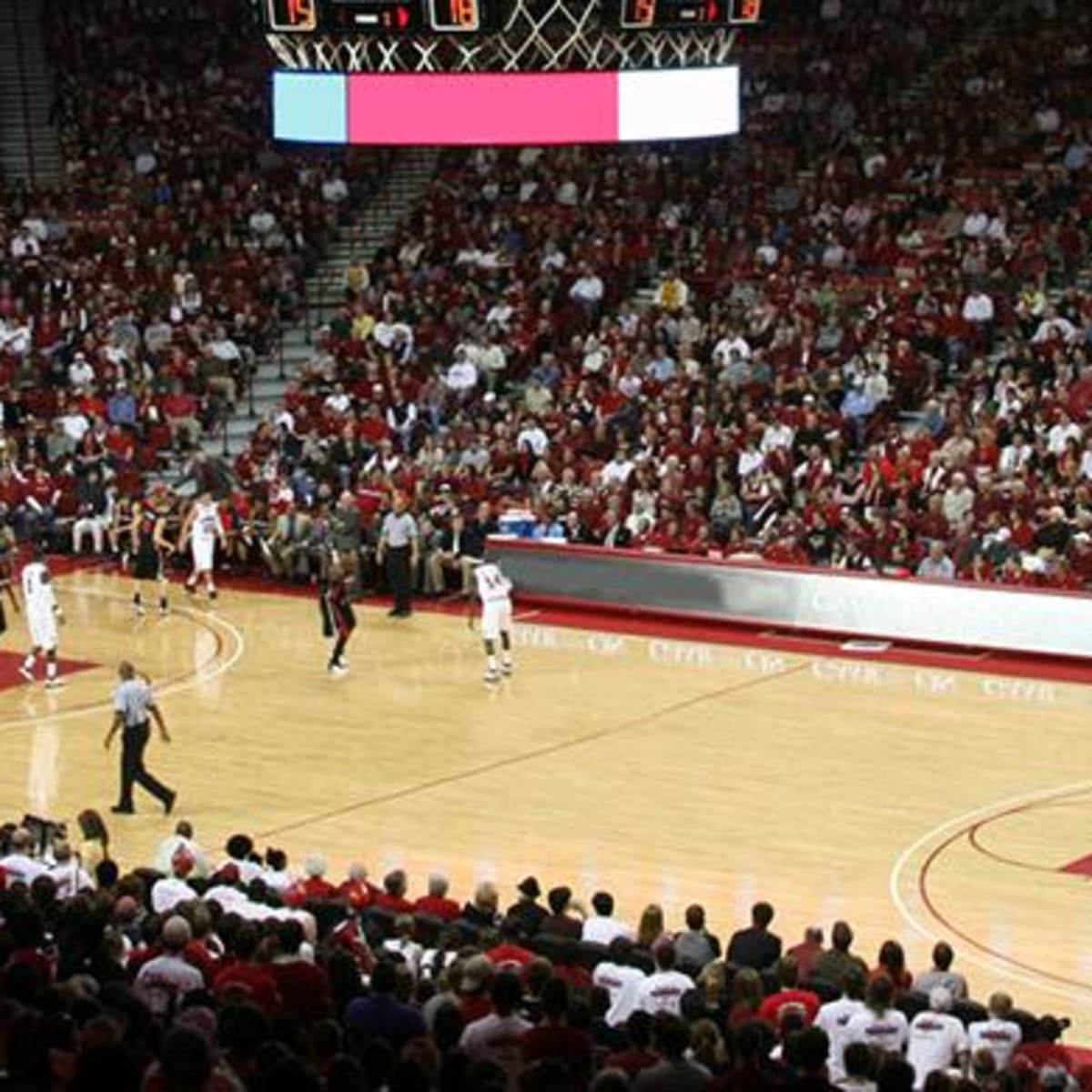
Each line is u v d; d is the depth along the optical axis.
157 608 45.31
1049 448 45.78
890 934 27.98
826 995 20.75
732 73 24.77
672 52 25.47
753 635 43.09
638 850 31.02
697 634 43.16
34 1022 14.94
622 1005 20.50
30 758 35.44
